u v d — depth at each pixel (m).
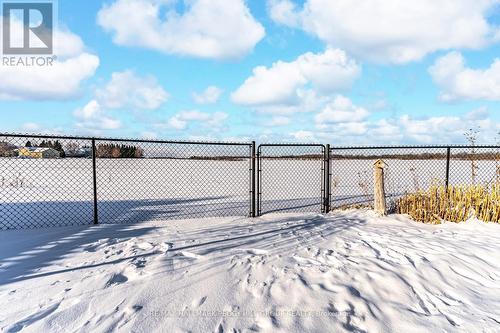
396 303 3.08
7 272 3.57
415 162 21.16
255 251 4.30
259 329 2.59
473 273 3.76
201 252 4.20
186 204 8.53
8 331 2.49
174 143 6.61
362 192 11.38
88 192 11.05
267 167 23.89
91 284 3.25
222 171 21.02
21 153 8.35
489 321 2.85
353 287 3.29
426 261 3.98
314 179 16.08
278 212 7.48
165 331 2.53
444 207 6.42
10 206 7.89
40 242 4.70
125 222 6.21
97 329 2.53
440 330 2.69
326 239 4.96
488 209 6.07
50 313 2.75
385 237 5.07
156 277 3.41
